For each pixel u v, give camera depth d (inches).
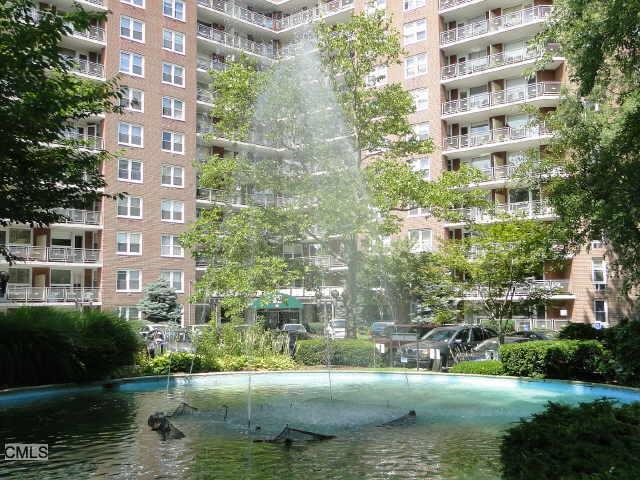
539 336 951.6
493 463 273.1
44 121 461.4
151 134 1831.9
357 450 303.3
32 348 554.9
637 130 534.0
